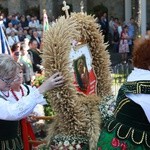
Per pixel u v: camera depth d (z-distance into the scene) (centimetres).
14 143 330
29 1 2378
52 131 394
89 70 404
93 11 2314
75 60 387
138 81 289
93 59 410
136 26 1816
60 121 383
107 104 399
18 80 336
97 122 386
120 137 292
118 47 1858
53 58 366
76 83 388
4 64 321
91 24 403
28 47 1085
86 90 399
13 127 329
